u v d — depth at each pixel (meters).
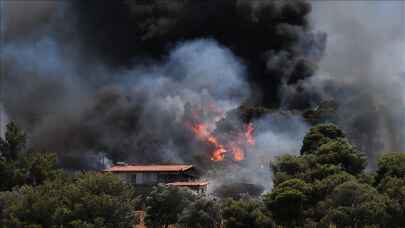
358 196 102.62
